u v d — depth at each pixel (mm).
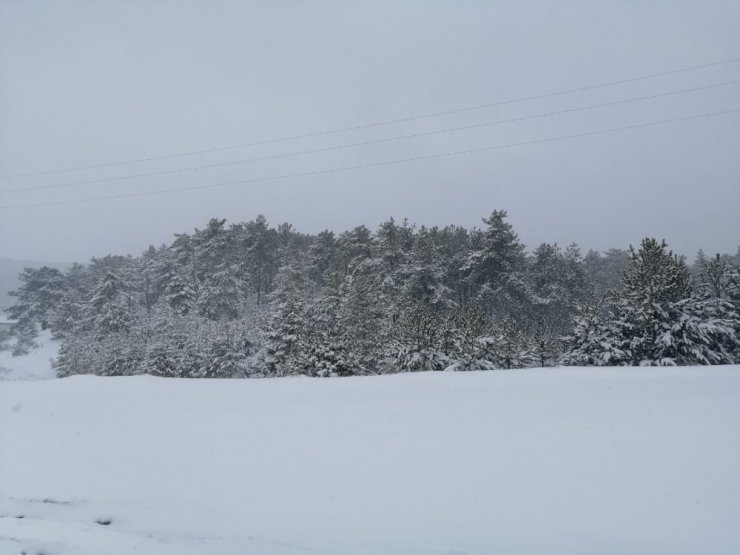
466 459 6688
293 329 31719
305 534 5035
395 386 11750
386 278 51688
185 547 4906
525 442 7215
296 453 7188
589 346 24109
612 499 5434
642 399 9438
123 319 49250
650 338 23219
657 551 4508
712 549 4484
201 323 43625
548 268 60000
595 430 7605
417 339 22391
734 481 5703
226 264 60781
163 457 7262
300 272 56656
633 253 26172
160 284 72438
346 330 29719
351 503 5629
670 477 5871
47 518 5730
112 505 5895
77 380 14008
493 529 4973
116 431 8555
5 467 7129
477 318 25453
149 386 12758
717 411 8422
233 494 5996
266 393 11516
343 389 11633
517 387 11008
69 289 71688
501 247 53969
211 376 35406
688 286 24562
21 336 62156
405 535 4926
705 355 22938
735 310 26828
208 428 8547
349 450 7223
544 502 5445
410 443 7398
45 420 9375
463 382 11906
